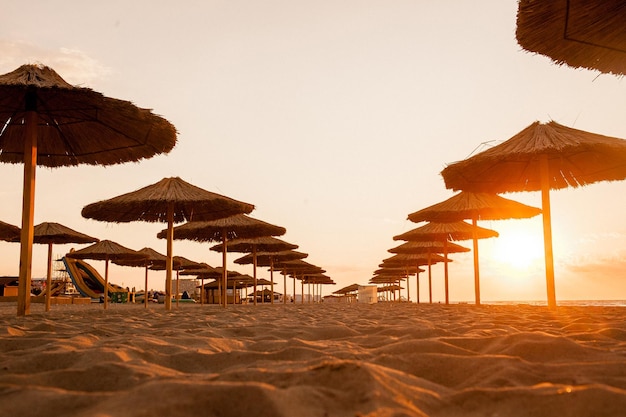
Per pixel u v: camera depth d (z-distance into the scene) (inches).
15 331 131.3
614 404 49.3
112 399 49.7
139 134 269.4
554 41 172.6
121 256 616.7
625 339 115.0
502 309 367.2
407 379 63.3
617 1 152.1
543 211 294.5
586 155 314.3
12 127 271.3
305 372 60.2
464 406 53.3
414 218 498.6
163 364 81.6
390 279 1764.3
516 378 65.2
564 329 142.3
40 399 50.9
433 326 155.1
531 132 298.8
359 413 47.4
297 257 952.3
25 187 231.9
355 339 116.3
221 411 46.9
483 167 323.0
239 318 225.1
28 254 229.8
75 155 294.7
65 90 216.8
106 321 200.5
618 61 182.5
